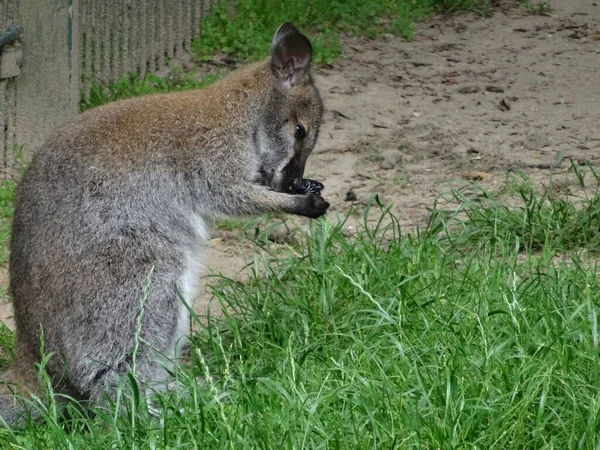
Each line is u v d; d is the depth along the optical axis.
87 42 13.49
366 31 17.19
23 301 7.70
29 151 12.58
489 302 8.05
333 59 16.08
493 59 16.52
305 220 11.33
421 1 18.39
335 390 6.77
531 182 11.49
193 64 15.50
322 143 13.38
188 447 6.44
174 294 7.86
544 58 16.55
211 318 8.59
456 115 14.27
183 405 6.86
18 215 7.86
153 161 8.09
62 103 12.51
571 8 18.98
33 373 7.67
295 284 9.00
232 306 8.75
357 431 6.34
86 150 7.88
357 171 12.62
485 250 9.77
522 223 10.12
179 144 8.31
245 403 6.79
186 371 7.80
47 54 12.34
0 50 12.02
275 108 8.98
